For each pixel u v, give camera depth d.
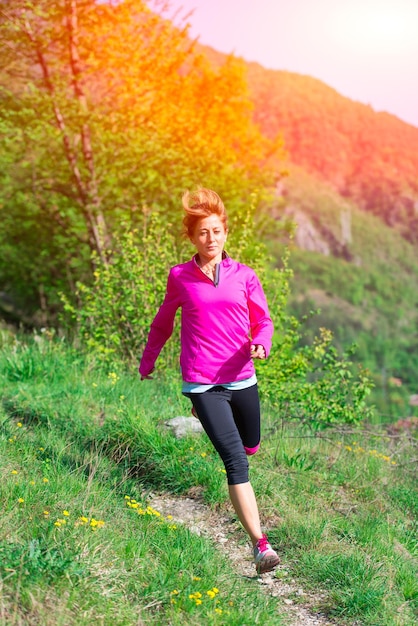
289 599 3.71
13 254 18.23
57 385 6.69
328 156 120.94
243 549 4.19
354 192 115.25
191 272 3.66
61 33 14.43
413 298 85.94
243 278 3.68
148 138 15.35
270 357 8.66
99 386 6.81
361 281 87.06
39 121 14.63
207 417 3.61
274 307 9.28
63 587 3.03
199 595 3.27
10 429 5.18
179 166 15.18
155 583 3.34
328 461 5.78
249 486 3.59
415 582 3.98
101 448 4.96
